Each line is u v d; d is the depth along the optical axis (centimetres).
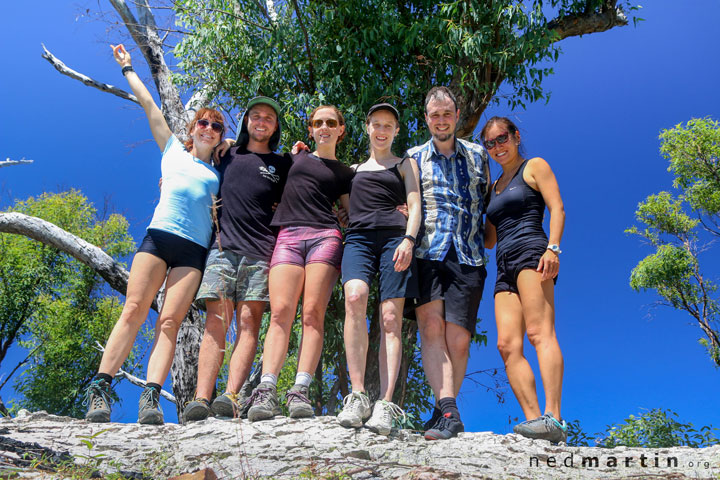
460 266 359
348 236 359
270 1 816
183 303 351
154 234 357
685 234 1677
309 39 748
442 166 379
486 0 721
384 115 375
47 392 1678
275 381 336
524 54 702
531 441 300
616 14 909
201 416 322
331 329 678
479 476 237
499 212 371
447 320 349
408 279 345
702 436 510
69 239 782
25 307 1747
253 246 363
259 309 360
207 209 371
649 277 1655
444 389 333
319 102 681
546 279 342
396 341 336
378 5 707
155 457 254
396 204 361
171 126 846
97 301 1805
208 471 198
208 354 344
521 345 349
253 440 285
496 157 387
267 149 406
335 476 229
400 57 755
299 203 368
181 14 802
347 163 690
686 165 1672
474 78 703
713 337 1580
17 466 211
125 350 340
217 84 765
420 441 303
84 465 222
